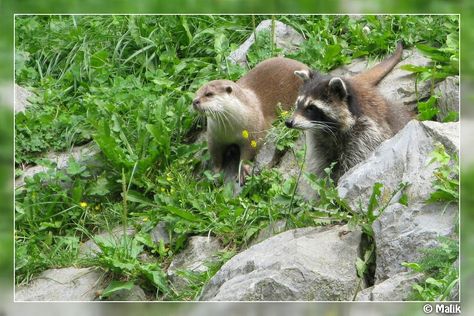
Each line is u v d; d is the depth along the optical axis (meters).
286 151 12.01
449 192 8.96
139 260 10.78
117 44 14.03
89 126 12.88
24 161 12.64
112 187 11.95
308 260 8.82
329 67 13.23
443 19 13.18
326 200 9.61
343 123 11.06
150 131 12.01
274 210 10.47
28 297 10.28
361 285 8.80
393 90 12.34
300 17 14.12
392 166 9.64
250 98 12.37
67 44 14.41
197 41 13.98
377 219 9.16
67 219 11.70
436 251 8.50
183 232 10.83
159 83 13.12
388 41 13.27
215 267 10.04
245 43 13.88
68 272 10.56
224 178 12.17
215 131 12.06
